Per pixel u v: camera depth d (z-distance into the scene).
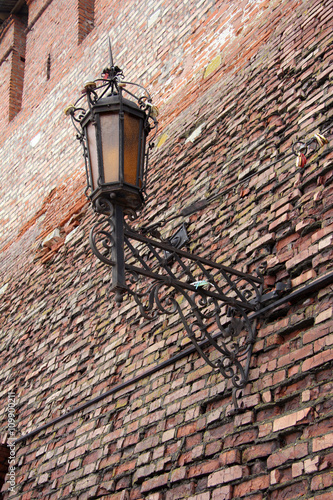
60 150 9.84
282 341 3.89
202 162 6.30
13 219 10.43
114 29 9.57
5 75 12.72
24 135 11.16
